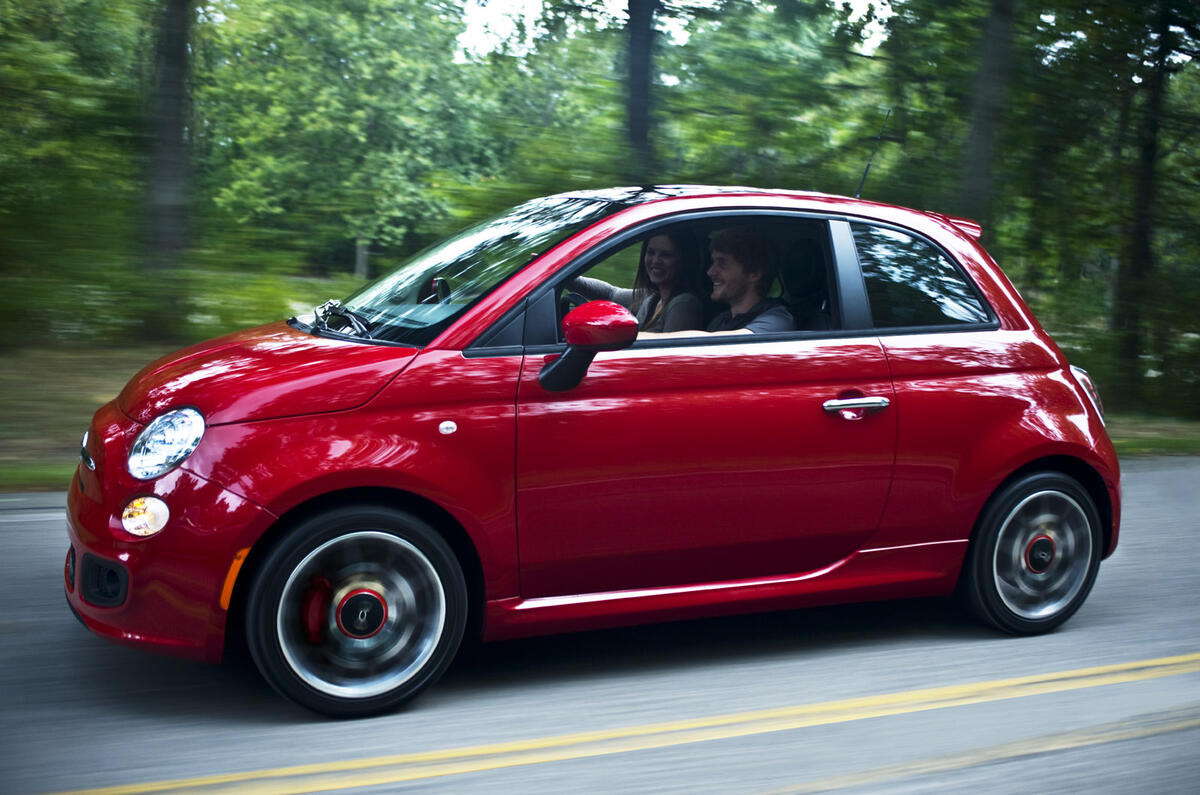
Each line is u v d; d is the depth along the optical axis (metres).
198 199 14.69
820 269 5.14
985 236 14.19
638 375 4.66
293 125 32.06
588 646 5.26
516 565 4.54
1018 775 3.98
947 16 14.78
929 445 5.14
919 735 4.32
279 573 4.17
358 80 34.62
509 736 4.24
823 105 14.96
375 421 4.29
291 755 4.03
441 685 4.75
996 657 5.23
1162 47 15.78
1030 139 15.53
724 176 14.62
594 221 4.90
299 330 5.03
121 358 12.37
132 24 14.77
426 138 35.53
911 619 5.75
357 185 29.59
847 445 4.98
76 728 4.20
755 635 5.47
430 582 4.39
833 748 4.18
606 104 14.21
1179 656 5.29
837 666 5.07
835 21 14.84
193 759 3.97
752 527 4.89
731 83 14.48
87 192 14.05
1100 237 16.41
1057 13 15.16
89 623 4.35
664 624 5.59
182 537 4.12
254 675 4.75
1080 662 5.18
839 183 14.77
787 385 4.90
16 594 5.57
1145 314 16.05
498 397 4.44
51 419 9.74
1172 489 9.07
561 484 4.54
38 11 14.68
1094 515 5.57
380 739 4.18
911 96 15.26
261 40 31.52
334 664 4.32
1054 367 5.51
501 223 5.36
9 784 3.74
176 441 4.21
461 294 4.68
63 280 13.20
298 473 4.16
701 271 4.99
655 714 4.48
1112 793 3.87
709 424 4.73
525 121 14.59
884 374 5.08
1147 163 16.56
